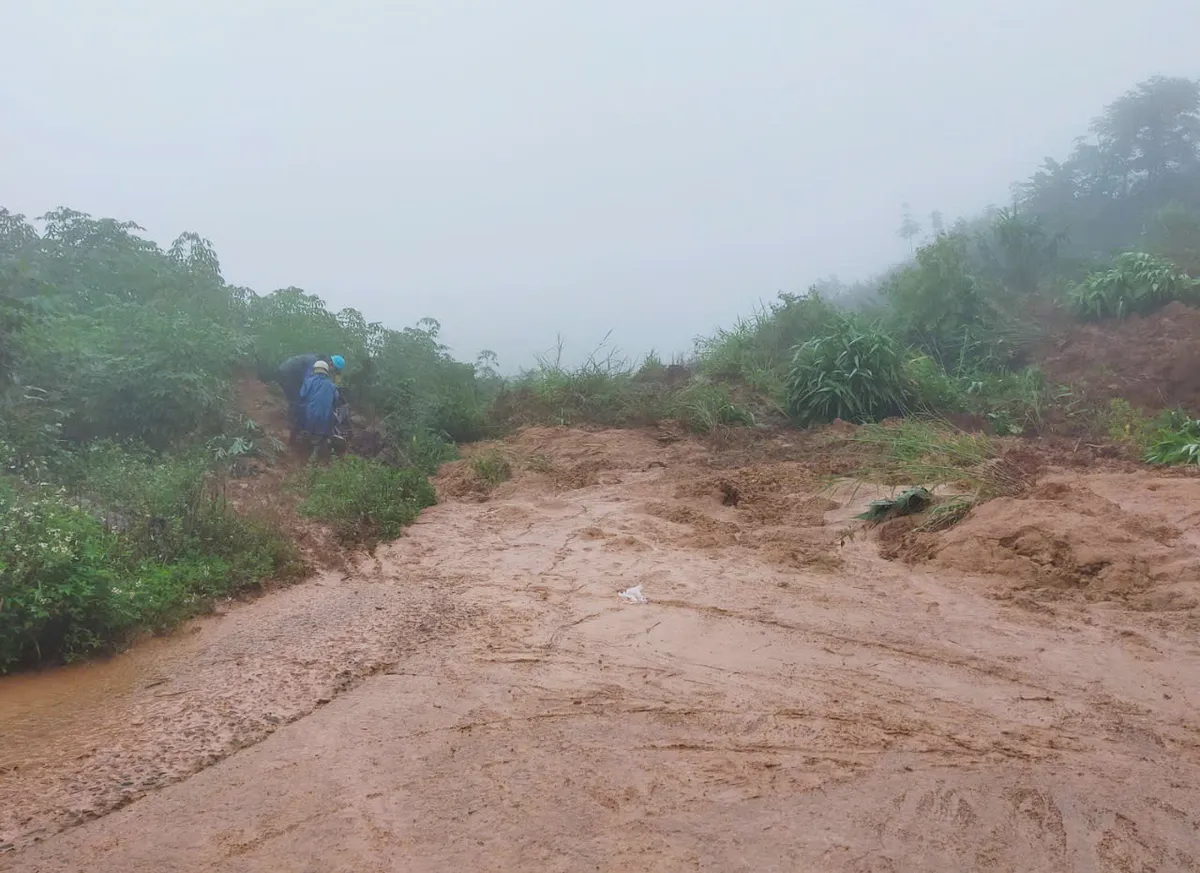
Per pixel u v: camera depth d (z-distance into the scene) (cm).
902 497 715
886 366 1252
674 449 1123
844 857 252
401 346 1427
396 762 316
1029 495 668
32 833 267
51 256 1205
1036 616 488
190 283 1284
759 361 1492
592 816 275
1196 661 417
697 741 334
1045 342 1493
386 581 598
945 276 1567
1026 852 256
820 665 421
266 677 408
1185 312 1418
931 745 331
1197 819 276
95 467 777
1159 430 1005
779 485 855
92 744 336
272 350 1265
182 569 550
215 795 292
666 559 633
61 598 433
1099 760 319
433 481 1016
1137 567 533
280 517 716
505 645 452
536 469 1033
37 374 888
